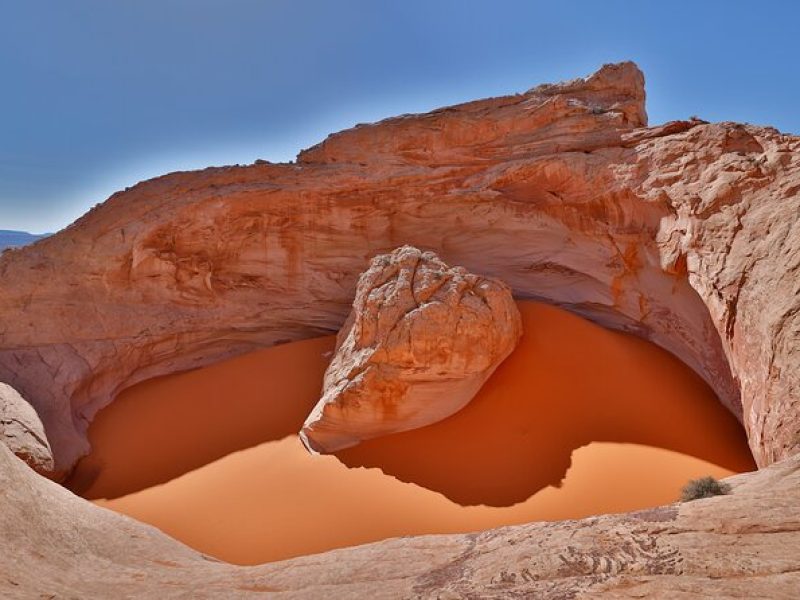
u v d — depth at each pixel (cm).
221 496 1369
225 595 708
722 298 1316
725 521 557
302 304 2334
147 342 2170
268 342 2381
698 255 1444
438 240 2253
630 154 1781
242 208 2280
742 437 1346
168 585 780
